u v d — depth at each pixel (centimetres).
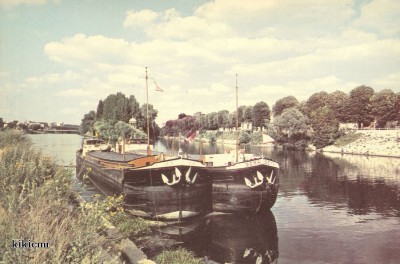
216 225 2342
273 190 2620
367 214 2558
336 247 1884
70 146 8375
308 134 8744
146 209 2433
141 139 4675
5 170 1151
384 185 3641
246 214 2569
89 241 845
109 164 3234
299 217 2516
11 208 824
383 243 1939
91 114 11325
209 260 1727
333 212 2628
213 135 12412
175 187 2377
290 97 11206
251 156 3061
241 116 12731
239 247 1902
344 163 5591
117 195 2848
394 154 6444
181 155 2428
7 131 2569
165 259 1555
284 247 1903
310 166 5275
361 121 8562
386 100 7762
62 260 754
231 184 2578
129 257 1095
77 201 1341
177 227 2292
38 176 1238
